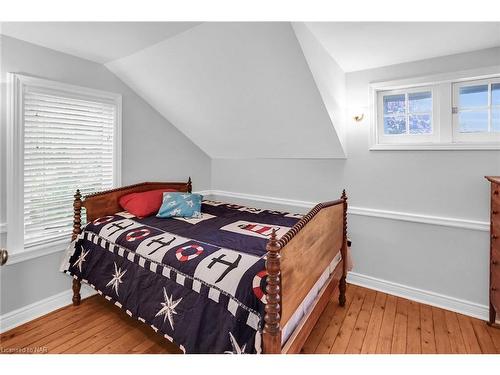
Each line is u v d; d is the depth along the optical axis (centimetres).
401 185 260
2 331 209
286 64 209
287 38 188
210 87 263
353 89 276
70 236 249
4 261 137
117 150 281
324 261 194
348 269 253
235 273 147
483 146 220
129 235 211
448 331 212
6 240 211
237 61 222
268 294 123
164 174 337
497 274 201
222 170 395
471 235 231
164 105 312
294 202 330
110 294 202
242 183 375
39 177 229
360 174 282
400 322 224
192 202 273
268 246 124
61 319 226
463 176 231
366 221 282
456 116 236
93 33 207
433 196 245
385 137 272
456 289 240
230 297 139
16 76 210
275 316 122
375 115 267
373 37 204
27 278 224
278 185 343
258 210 299
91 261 223
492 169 220
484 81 224
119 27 198
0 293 209
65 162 245
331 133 266
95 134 266
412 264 260
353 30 194
